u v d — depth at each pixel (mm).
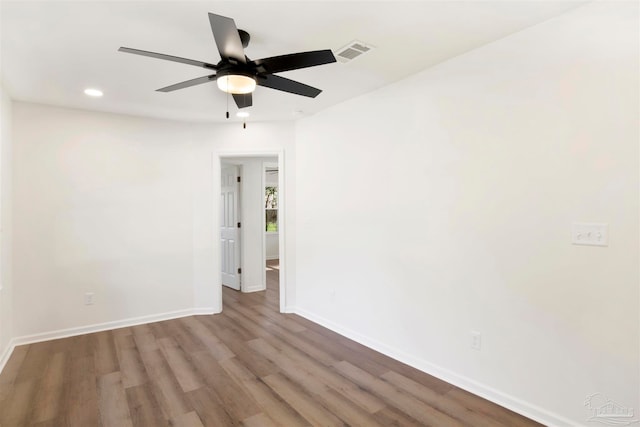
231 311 4434
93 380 2656
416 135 2842
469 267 2484
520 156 2203
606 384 1883
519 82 2201
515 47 2213
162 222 4094
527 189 2176
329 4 1857
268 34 2176
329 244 3789
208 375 2740
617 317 1842
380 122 3162
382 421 2164
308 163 4086
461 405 2328
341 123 3602
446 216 2627
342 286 3623
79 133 3652
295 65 2014
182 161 4207
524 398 2203
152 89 3086
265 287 5656
